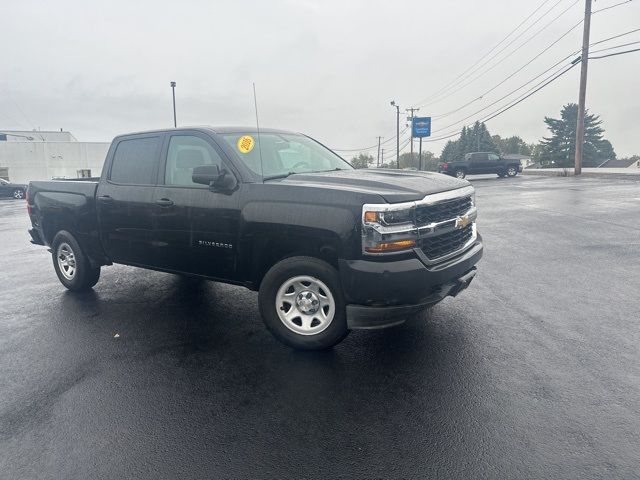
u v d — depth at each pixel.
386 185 3.97
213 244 4.56
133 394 3.56
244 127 5.10
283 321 4.19
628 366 3.68
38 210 6.39
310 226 3.86
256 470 2.67
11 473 2.71
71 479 2.65
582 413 3.08
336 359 4.01
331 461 2.72
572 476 2.52
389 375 3.70
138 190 5.13
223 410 3.30
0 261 9.04
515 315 4.85
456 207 4.27
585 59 28.81
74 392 3.61
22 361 4.20
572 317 4.74
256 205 4.18
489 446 2.79
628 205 12.96
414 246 3.73
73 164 50.38
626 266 6.59
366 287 3.68
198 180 4.34
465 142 106.69
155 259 5.19
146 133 5.23
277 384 3.63
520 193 18.38
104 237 5.63
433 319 4.81
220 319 5.11
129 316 5.29
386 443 2.87
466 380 3.57
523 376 3.59
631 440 2.79
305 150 5.42
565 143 81.50
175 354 4.25
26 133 67.38
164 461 2.78
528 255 7.48
